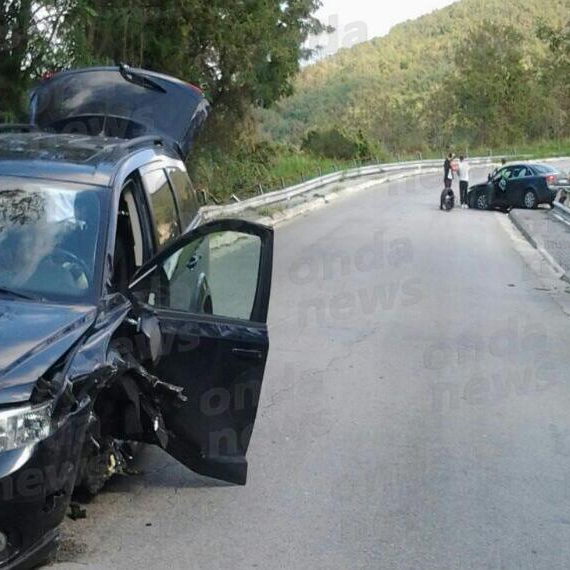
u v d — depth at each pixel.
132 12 17.95
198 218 7.35
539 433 6.83
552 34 60.47
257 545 4.70
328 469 5.89
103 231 4.95
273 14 23.22
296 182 31.86
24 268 4.74
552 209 26.81
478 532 4.99
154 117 8.66
